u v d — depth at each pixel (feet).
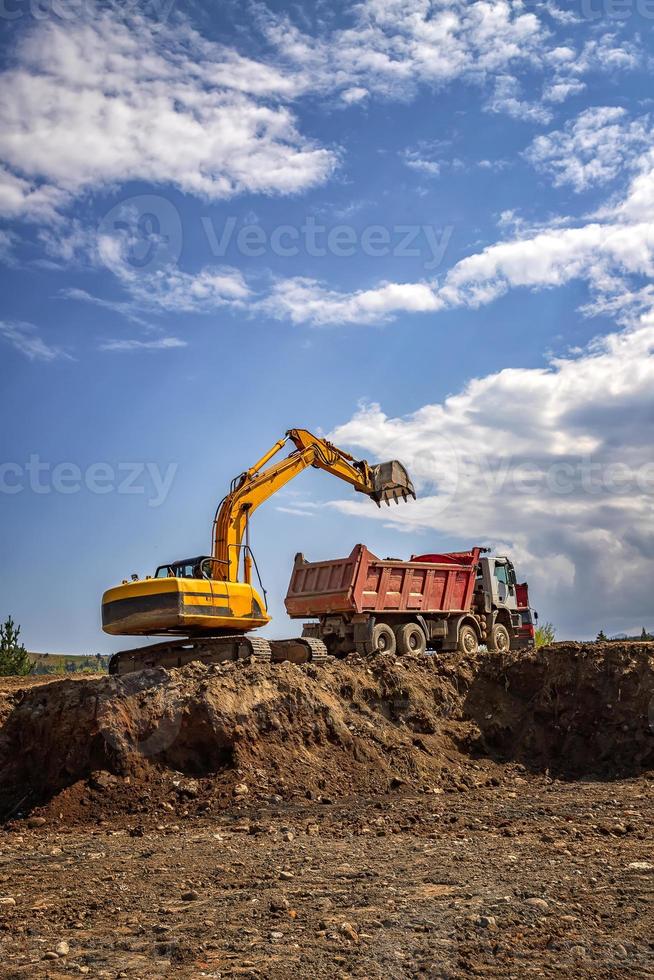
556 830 36.78
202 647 61.21
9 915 25.76
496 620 87.40
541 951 21.33
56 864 32.55
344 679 56.65
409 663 62.39
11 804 44.50
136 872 30.76
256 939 22.71
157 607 58.75
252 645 58.70
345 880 28.76
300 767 47.03
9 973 20.66
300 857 32.45
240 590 62.13
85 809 42.19
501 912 24.39
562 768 56.29
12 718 48.55
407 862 31.24
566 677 60.59
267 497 69.46
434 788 48.83
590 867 29.50
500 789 49.73
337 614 72.38
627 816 39.91
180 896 27.30
